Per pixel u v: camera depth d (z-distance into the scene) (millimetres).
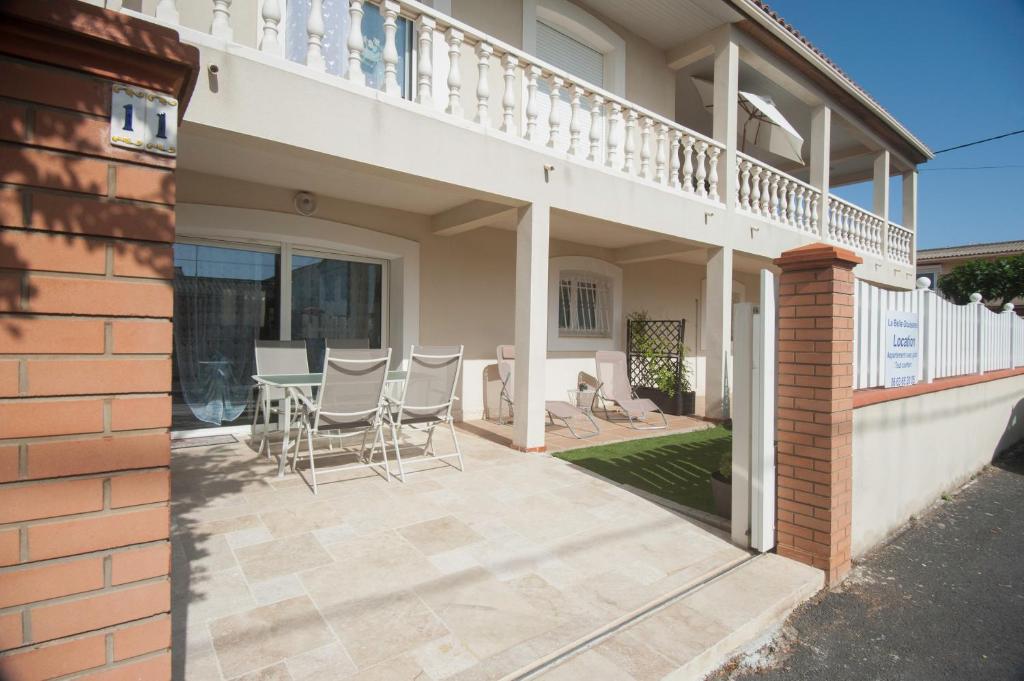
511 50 5617
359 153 4512
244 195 6078
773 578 3131
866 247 11891
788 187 9984
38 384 1259
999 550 4059
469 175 5258
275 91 4074
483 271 8391
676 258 11500
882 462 4172
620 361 9070
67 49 1271
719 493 4059
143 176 1380
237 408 6508
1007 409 7703
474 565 3178
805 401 3361
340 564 3137
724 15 8094
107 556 1342
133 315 1365
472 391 8289
